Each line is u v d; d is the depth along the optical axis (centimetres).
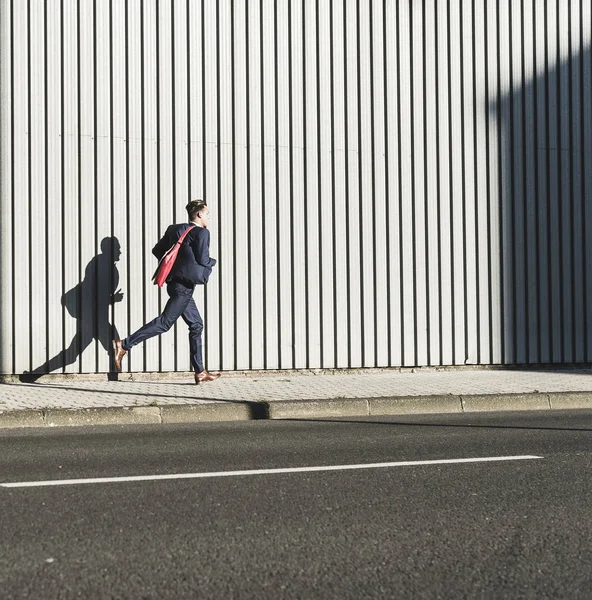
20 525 490
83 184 1122
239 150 1170
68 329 1116
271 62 1181
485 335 1251
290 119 1187
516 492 576
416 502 548
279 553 444
